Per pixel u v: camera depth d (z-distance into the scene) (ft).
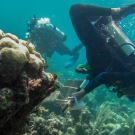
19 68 4.11
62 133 13.30
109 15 12.44
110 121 21.70
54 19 264.31
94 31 12.37
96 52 12.41
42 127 11.87
